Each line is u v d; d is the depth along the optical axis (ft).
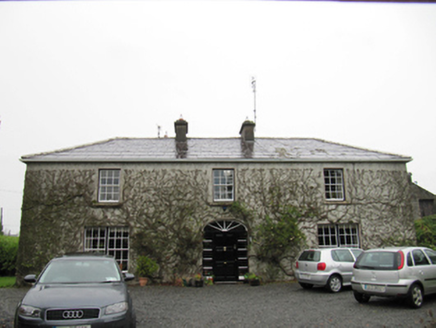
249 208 52.80
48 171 51.52
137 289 45.44
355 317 27.35
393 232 54.80
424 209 102.63
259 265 51.47
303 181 54.44
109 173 52.80
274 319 27.63
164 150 57.16
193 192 52.47
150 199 51.80
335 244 53.72
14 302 36.09
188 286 47.88
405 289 28.99
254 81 75.87
